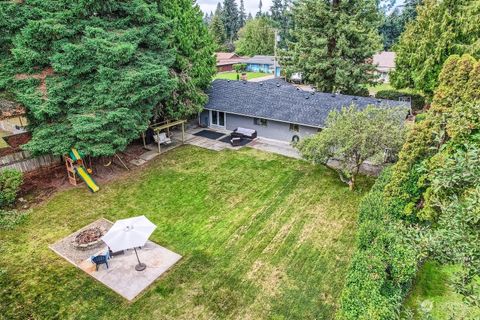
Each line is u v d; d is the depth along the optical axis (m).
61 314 9.99
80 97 17.06
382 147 15.22
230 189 17.45
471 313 6.11
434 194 7.46
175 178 18.78
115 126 17.45
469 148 6.24
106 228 14.24
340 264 11.82
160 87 18.98
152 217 15.05
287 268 11.73
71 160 17.50
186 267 11.89
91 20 17.69
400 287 9.19
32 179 18.17
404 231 7.68
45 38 16.30
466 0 22.62
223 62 67.06
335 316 9.14
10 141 18.67
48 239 13.53
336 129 15.96
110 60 16.94
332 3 29.73
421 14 26.55
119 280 11.32
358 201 15.92
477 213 5.24
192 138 25.05
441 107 11.29
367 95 31.28
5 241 13.35
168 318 9.83
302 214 15.00
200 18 25.41
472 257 5.43
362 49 29.05
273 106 24.00
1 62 16.30
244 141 24.27
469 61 11.11
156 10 20.30
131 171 19.73
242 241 13.24
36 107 15.76
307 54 31.02
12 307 10.23
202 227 14.23
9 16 15.91
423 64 25.03
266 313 9.92
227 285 11.02
